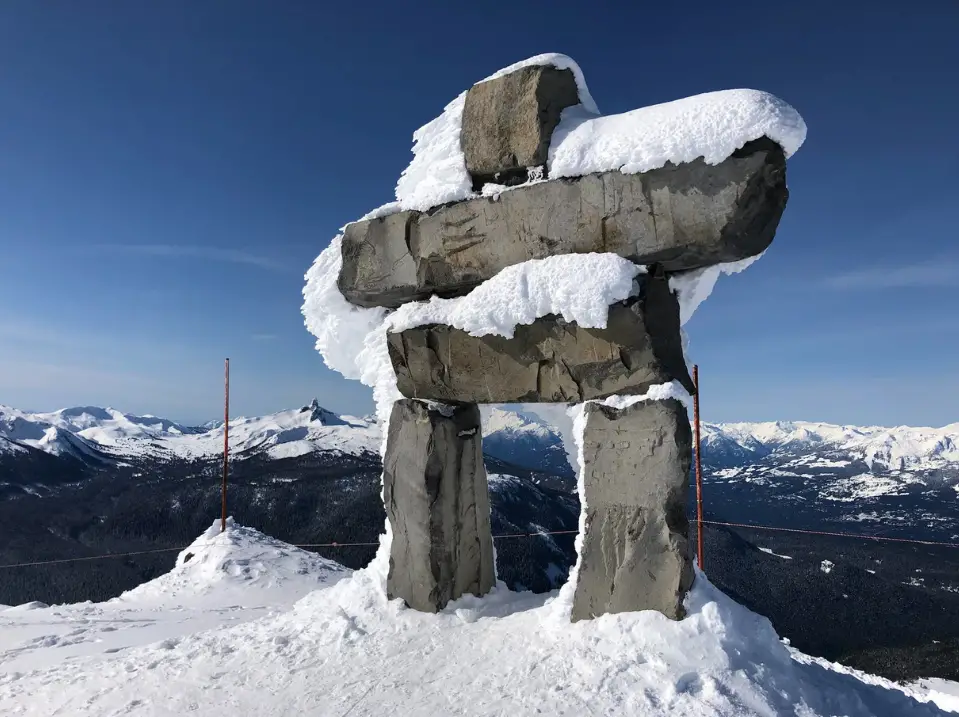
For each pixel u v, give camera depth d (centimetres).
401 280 587
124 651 607
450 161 567
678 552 453
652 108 476
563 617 494
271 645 536
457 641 511
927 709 448
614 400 487
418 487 579
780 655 443
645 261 470
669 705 385
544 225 502
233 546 1274
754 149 424
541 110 518
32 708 458
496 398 546
